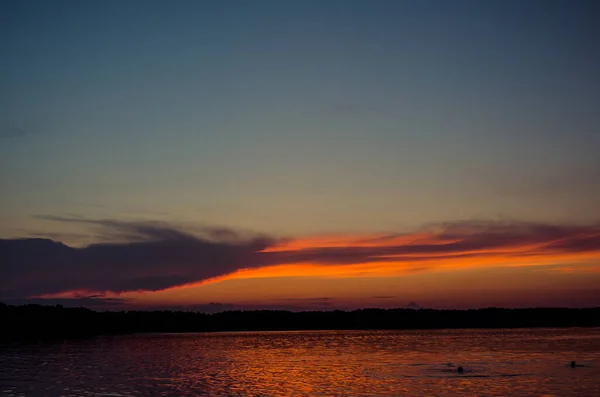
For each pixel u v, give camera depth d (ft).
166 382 235.81
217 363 323.98
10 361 339.16
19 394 206.39
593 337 570.46
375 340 595.06
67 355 387.75
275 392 204.54
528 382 215.31
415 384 214.48
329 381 229.45
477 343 479.00
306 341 604.49
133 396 200.44
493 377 230.27
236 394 201.67
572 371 248.11
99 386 224.74
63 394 205.46
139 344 537.24
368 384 217.36
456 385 210.18
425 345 465.47
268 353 404.36
